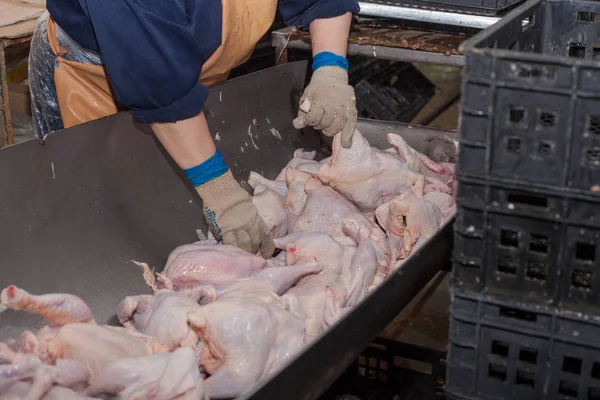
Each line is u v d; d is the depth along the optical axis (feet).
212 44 6.73
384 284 5.88
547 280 5.05
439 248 6.93
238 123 9.33
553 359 5.15
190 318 5.66
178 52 6.28
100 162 7.56
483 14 8.98
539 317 5.11
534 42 7.22
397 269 6.10
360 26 9.86
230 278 6.95
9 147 6.66
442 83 17.26
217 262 6.95
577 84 4.54
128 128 7.80
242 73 12.40
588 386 5.10
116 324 7.47
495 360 5.34
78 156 7.32
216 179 6.92
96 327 5.70
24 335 5.47
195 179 6.95
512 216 5.00
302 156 9.82
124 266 7.73
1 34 10.09
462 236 5.16
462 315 5.31
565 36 7.38
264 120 9.70
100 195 7.58
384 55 9.19
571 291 5.00
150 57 6.19
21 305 5.64
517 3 9.41
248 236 7.07
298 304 6.34
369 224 7.94
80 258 7.33
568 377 5.15
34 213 6.92
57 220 7.14
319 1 7.65
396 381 7.60
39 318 6.78
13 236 6.73
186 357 5.11
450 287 5.32
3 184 6.63
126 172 7.85
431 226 7.78
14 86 12.89
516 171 4.87
